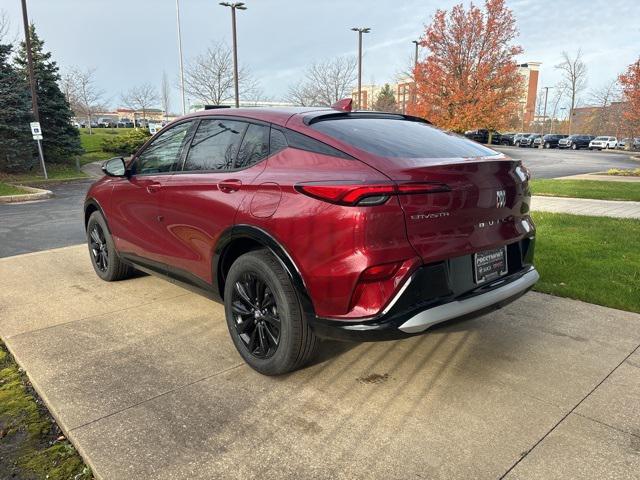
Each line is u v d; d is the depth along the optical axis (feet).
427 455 7.53
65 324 12.74
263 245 9.54
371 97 157.17
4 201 45.16
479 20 90.02
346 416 8.56
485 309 9.14
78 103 155.63
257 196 9.57
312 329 9.03
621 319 12.75
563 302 13.97
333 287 8.36
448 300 8.61
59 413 8.66
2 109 63.62
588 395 9.17
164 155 13.01
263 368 9.89
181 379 9.87
